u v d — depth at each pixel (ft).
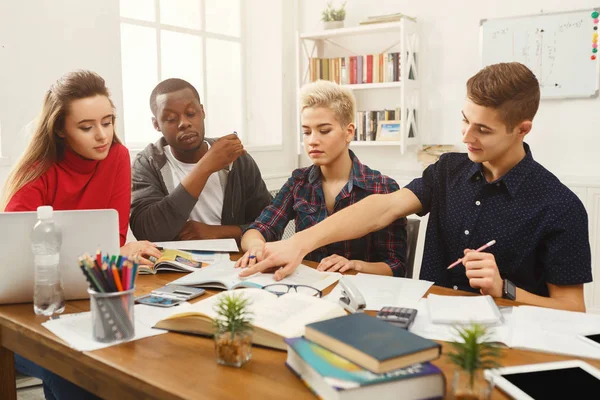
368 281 4.46
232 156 6.46
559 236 4.46
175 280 4.49
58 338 3.26
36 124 5.11
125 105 10.03
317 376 2.44
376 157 12.23
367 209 5.13
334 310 3.25
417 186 5.36
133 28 9.98
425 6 11.25
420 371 2.38
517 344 3.08
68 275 3.97
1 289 3.89
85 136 4.96
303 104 5.76
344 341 2.51
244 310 3.28
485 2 10.63
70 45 8.23
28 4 7.70
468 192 5.00
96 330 3.17
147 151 7.11
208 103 11.79
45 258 3.68
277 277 4.35
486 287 3.98
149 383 2.64
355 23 12.13
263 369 2.79
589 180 9.75
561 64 10.00
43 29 7.89
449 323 3.36
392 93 11.83
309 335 2.72
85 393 4.10
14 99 7.65
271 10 12.39
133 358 2.94
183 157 7.22
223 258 5.33
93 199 5.49
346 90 5.77
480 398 2.27
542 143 10.37
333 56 12.48
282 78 12.51
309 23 12.76
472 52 10.87
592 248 9.80
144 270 4.87
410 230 5.93
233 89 12.48
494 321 3.36
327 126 5.63
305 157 13.24
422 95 11.47
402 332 2.64
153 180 6.91
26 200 5.09
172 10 10.85
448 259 5.24
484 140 4.42
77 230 3.92
